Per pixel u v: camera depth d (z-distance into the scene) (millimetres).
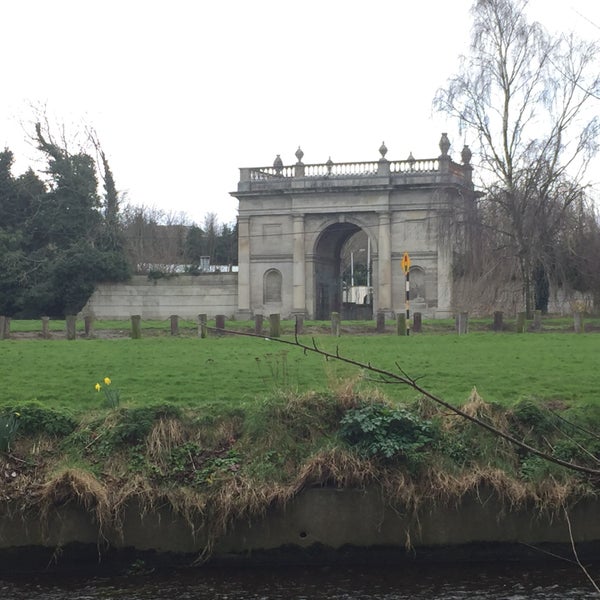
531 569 16547
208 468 17656
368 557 17047
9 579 16391
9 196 76750
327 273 78625
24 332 46000
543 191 54250
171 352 29609
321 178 73375
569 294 59594
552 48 59438
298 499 17094
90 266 73375
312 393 18828
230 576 16375
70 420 18719
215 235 132750
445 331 46562
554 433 18188
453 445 17828
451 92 57844
